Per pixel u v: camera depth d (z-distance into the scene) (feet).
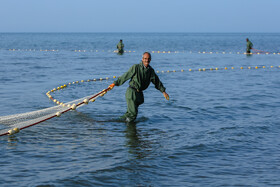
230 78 61.31
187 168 18.76
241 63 95.35
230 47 205.77
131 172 18.03
